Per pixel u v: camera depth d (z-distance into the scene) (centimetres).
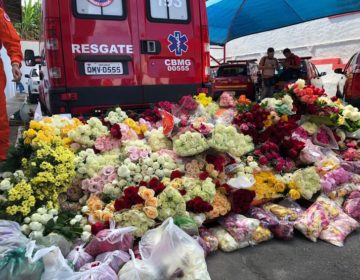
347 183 384
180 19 531
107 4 483
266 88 1184
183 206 289
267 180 360
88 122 376
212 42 1648
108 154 363
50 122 370
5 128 423
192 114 436
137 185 321
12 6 1025
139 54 505
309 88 490
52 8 455
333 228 326
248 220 310
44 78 569
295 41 1942
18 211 261
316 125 474
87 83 477
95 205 297
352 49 1667
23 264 202
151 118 447
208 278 233
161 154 354
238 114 437
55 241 242
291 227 316
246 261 286
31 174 284
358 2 1075
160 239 244
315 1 1128
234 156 369
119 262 243
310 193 352
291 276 267
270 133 413
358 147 486
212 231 315
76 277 217
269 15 1286
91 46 477
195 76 549
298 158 409
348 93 944
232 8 1230
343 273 272
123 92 499
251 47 2233
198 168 346
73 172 301
